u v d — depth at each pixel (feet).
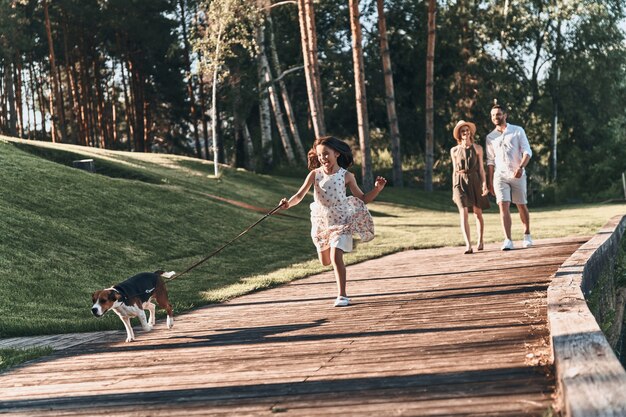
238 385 16.19
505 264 35.24
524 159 41.42
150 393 16.30
